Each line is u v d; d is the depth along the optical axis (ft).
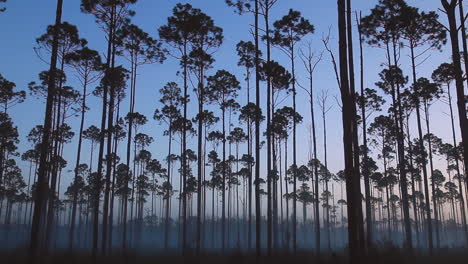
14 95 125.08
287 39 99.09
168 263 70.03
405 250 67.72
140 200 210.79
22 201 215.72
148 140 169.17
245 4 79.15
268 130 84.33
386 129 125.70
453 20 42.14
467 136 40.34
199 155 94.12
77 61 96.68
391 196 220.84
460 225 273.75
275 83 96.12
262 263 66.44
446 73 101.86
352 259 31.40
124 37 90.74
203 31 92.38
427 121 129.90
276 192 128.67
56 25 49.80
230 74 123.54
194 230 212.43
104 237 72.59
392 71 93.09
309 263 68.54
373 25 90.48
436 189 222.07
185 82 93.35
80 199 206.08
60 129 116.37
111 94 74.02
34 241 44.39
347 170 33.24
